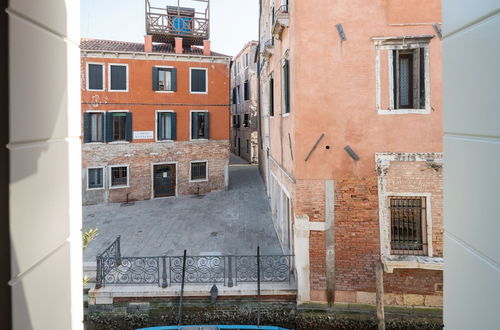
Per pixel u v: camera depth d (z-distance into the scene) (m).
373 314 6.97
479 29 1.60
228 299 7.34
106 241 10.48
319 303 7.12
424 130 6.79
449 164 1.93
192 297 7.36
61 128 1.69
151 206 14.95
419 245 6.95
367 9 6.88
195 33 17.19
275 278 7.73
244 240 10.37
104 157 15.55
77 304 1.91
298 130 7.03
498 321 1.48
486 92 1.55
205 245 9.98
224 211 13.85
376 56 6.89
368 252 6.97
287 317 7.28
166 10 17.11
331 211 7.02
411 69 7.00
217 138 17.55
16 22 1.30
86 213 13.91
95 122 15.56
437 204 6.78
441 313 6.85
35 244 1.43
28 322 1.38
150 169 16.30
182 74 16.70
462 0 1.75
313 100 7.00
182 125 16.83
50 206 1.58
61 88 1.70
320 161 7.01
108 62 15.51
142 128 16.12
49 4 1.57
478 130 1.62
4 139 1.23
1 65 1.22
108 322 7.39
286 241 9.32
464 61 1.74
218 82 17.34
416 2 6.80
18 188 1.31
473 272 1.69
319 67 6.98
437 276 6.86
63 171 1.71
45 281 1.53
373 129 6.90
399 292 6.95
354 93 6.93
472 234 1.69
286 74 8.41
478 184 1.64
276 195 10.95
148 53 15.85
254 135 26.80
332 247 7.05
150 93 16.17
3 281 1.23
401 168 6.86
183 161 16.91
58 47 1.67
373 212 6.94
